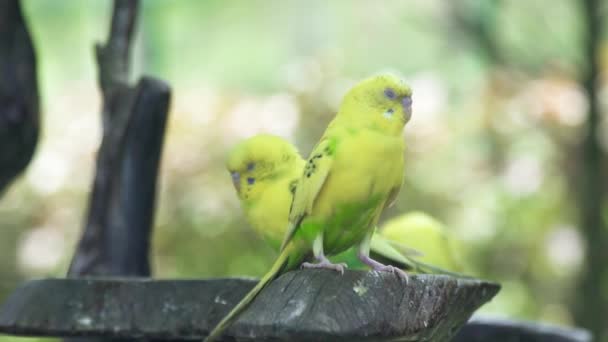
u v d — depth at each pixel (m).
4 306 5.05
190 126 12.29
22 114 6.55
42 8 23.64
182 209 11.82
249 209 4.78
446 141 12.72
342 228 4.10
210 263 11.73
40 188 12.49
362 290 3.91
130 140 6.18
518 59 12.02
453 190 12.54
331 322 3.84
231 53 25.12
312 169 4.02
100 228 6.14
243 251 11.76
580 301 10.24
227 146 12.15
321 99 12.45
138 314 4.70
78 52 23.84
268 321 3.87
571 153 12.11
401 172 4.13
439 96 13.20
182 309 4.64
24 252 12.27
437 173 12.63
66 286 4.84
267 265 11.70
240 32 25.41
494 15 11.79
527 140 12.50
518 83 12.40
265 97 12.93
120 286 4.75
